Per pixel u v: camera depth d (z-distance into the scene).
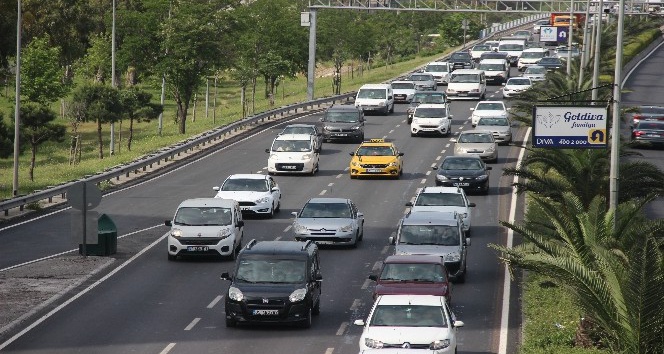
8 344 74.06
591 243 71.19
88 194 105.94
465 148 167.25
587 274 69.94
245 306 78.12
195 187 150.88
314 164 161.62
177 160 175.62
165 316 83.00
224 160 176.12
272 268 80.94
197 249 104.31
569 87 190.62
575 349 72.25
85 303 87.44
